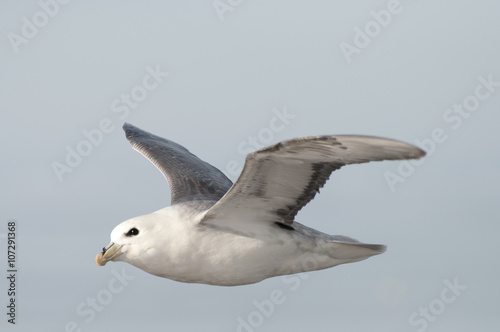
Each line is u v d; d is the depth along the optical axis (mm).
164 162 17812
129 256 14000
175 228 13898
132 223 14008
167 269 14031
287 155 12242
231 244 13867
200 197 16281
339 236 14797
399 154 11391
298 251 14078
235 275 14078
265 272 14188
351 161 12164
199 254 13867
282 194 13336
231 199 13359
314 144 11719
